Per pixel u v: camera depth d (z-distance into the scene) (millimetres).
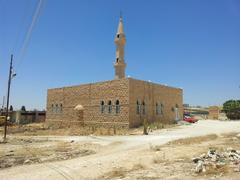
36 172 12438
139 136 28281
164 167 11703
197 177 9484
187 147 17859
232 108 65375
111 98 39719
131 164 13086
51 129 43844
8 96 29406
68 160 15586
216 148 16375
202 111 80812
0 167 14016
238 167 10250
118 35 47719
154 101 42500
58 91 52219
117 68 47250
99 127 41062
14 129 44562
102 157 15812
